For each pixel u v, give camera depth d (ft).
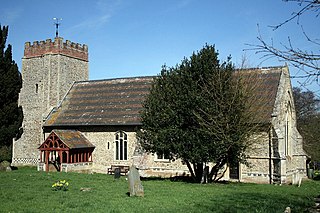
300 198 63.82
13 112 116.37
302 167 115.03
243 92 86.07
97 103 135.13
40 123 145.69
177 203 54.80
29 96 149.69
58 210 48.37
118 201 55.26
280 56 23.48
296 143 113.60
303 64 23.21
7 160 132.98
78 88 147.64
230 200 58.59
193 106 84.94
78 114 133.28
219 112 83.35
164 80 93.09
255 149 92.38
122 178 96.22
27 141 148.56
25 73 151.94
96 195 61.26
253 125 90.43
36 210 48.24
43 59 148.05
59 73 147.33
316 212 50.67
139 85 135.85
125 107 127.54
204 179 88.17
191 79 87.15
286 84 110.11
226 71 87.25
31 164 147.02
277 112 98.68
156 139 88.22
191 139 84.33
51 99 145.38
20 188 68.95
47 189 67.97
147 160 111.14
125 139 121.80
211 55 87.92
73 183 79.36
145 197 59.93
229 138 81.56
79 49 157.69
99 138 126.00
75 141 122.62
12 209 48.73
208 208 51.26
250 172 100.07
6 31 117.60
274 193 70.33
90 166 125.90
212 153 83.46
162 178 105.60
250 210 49.96
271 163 97.45
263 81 109.19
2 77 113.91
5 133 113.91
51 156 131.03
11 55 118.83
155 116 89.81
